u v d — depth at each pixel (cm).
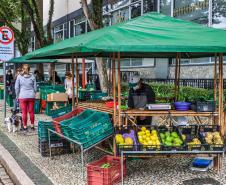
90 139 641
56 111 912
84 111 765
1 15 2455
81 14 2916
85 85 1911
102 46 557
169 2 1916
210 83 1557
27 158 799
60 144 821
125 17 2355
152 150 620
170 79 1842
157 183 619
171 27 668
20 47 2586
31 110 1129
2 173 743
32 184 612
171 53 945
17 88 1103
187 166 723
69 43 689
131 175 663
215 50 581
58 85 1998
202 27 684
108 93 1377
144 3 2127
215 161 687
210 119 714
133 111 677
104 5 2628
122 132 646
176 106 705
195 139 646
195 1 1717
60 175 674
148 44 568
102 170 582
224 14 1534
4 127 1211
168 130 659
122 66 2414
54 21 3619
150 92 796
